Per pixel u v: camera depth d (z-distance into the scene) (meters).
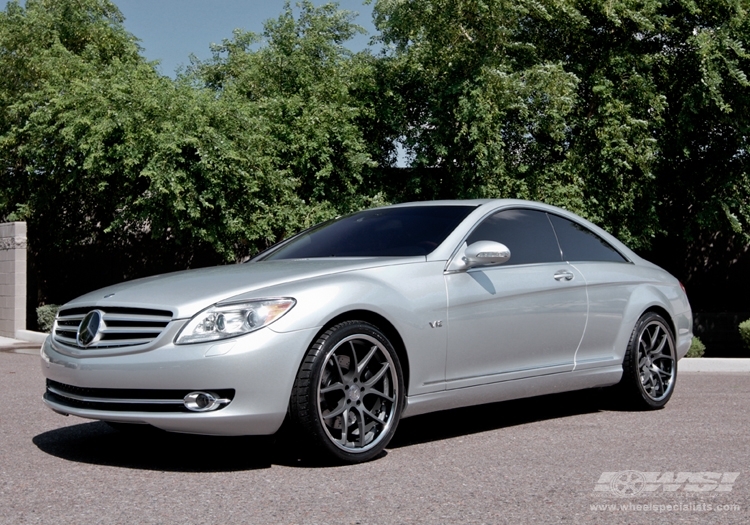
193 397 3.97
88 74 15.30
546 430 5.28
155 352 4.03
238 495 3.65
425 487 3.78
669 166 16.33
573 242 5.90
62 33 17.98
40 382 7.68
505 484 3.84
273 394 4.02
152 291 4.37
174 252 17.73
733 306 17.95
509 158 15.33
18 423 5.54
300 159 14.84
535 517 3.31
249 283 4.32
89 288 17.92
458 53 14.71
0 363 9.72
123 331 4.19
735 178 15.51
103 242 17.81
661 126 15.45
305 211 14.57
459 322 4.82
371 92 15.80
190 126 13.77
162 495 3.66
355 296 4.33
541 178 14.85
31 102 15.57
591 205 15.09
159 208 13.92
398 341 4.57
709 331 16.75
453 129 14.76
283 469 4.17
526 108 14.28
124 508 3.45
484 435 5.12
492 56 14.40
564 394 6.88
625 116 14.77
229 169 13.92
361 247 5.21
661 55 15.62
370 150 15.80
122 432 5.20
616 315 5.88
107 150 14.04
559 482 3.87
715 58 14.70
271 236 14.52
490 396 5.05
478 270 5.05
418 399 4.64
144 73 15.01
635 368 5.98
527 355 5.25
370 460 4.38
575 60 15.93
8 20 17.36
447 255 4.95
